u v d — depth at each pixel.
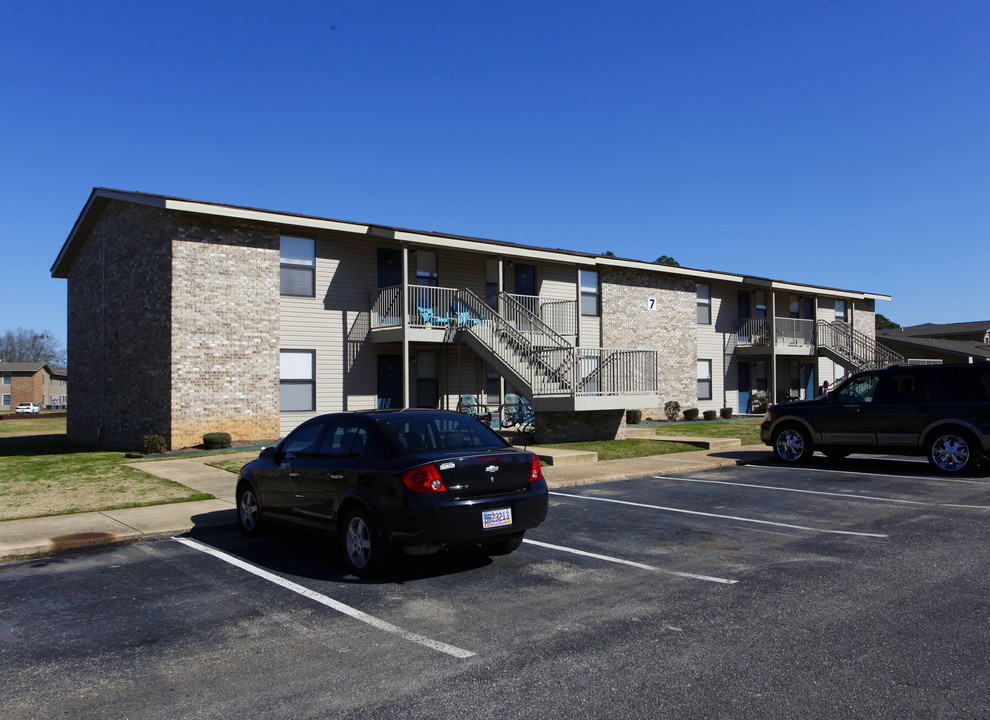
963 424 12.70
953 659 4.49
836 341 33.28
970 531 8.23
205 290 17.92
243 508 8.77
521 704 3.97
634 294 27.89
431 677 4.37
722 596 5.93
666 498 10.89
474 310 21.73
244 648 4.92
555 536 8.33
